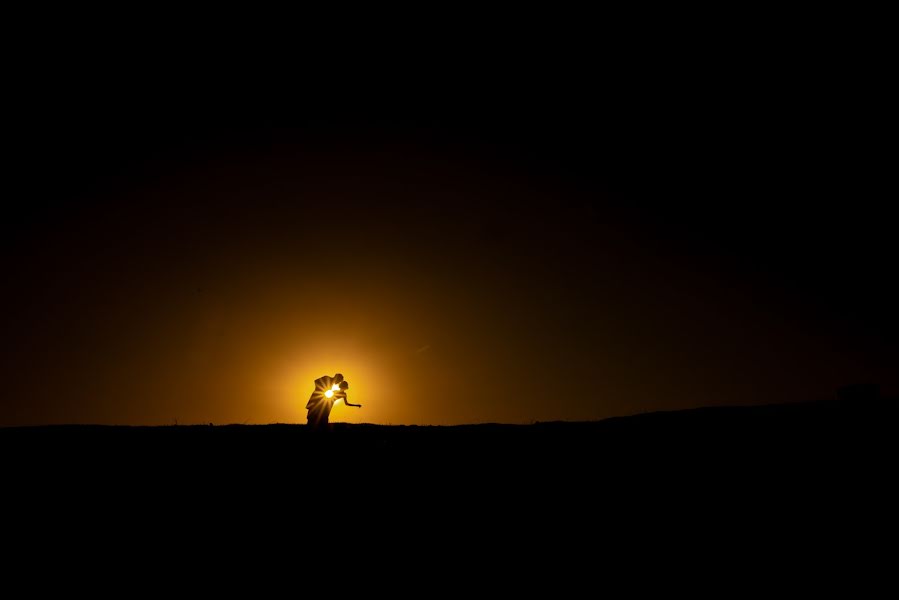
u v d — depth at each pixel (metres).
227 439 15.84
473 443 16.06
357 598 8.19
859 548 9.91
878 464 13.73
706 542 10.27
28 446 14.55
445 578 8.88
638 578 8.93
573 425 18.64
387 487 12.78
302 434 16.67
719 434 16.84
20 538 9.68
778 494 12.38
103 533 10.02
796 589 8.59
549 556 9.70
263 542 9.98
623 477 13.56
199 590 8.27
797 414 18.58
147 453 14.29
